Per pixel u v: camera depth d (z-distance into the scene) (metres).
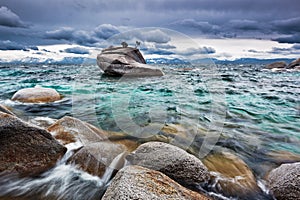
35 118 4.75
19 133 2.84
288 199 2.33
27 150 2.83
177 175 2.48
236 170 2.90
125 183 1.81
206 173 2.61
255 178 2.81
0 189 2.48
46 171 2.77
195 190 2.46
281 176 2.56
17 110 5.64
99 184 2.58
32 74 14.26
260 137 4.23
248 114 5.80
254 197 2.47
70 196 2.43
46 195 2.44
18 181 2.60
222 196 2.45
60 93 7.66
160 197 1.74
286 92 9.08
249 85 10.87
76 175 2.72
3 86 9.35
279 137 4.27
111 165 2.57
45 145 2.93
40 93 6.71
